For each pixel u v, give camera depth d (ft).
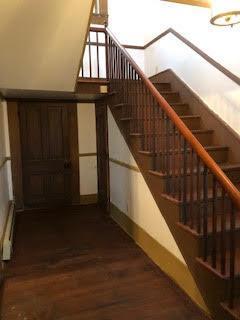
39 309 7.49
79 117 16.46
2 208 11.31
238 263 6.71
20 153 15.51
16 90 11.67
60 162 16.43
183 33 13.34
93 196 17.22
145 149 9.71
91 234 12.50
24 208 15.94
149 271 9.29
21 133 15.57
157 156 9.05
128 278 8.91
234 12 6.46
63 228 13.23
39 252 10.82
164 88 14.16
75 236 12.30
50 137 16.10
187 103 12.92
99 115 15.60
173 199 7.87
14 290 8.36
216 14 6.68
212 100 11.53
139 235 11.16
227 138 10.57
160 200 8.60
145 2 17.11
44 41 7.36
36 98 15.37
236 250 7.39
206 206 6.71
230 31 10.31
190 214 7.48
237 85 10.10
